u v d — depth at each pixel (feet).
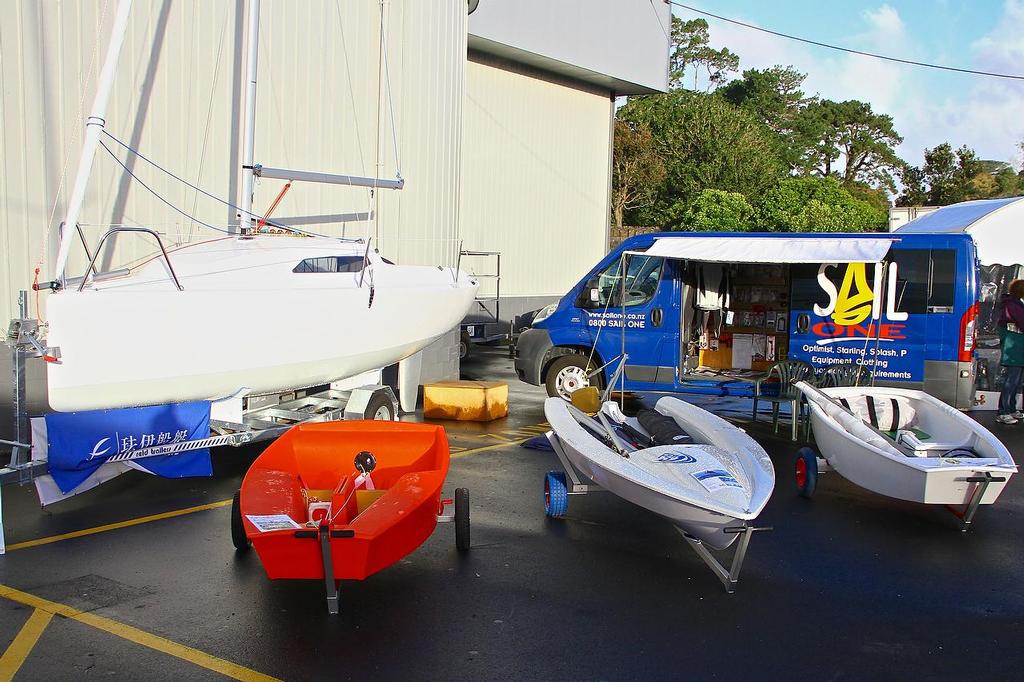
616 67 79.25
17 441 21.72
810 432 35.55
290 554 16.61
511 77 73.41
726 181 134.72
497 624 16.92
